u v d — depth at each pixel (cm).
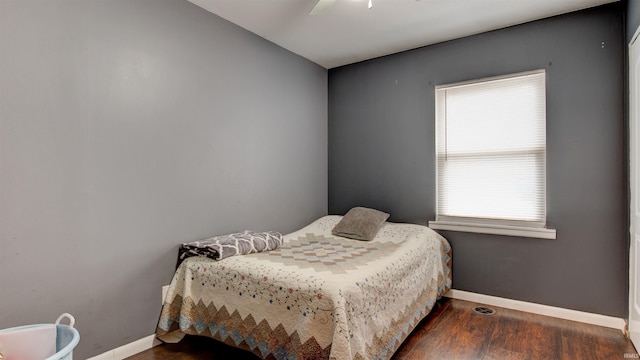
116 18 211
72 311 193
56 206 186
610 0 254
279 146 337
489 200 308
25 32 174
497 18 282
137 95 222
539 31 284
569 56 273
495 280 305
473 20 286
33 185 178
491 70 306
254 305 202
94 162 201
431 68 336
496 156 304
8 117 169
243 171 298
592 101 264
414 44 335
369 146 376
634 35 229
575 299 272
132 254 220
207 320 221
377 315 198
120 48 213
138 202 223
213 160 272
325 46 339
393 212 360
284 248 272
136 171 221
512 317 278
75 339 145
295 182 358
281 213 340
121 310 215
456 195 325
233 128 288
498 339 240
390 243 291
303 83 368
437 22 289
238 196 293
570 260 273
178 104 246
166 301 234
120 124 213
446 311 292
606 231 260
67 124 190
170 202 241
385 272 214
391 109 361
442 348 228
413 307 243
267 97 323
